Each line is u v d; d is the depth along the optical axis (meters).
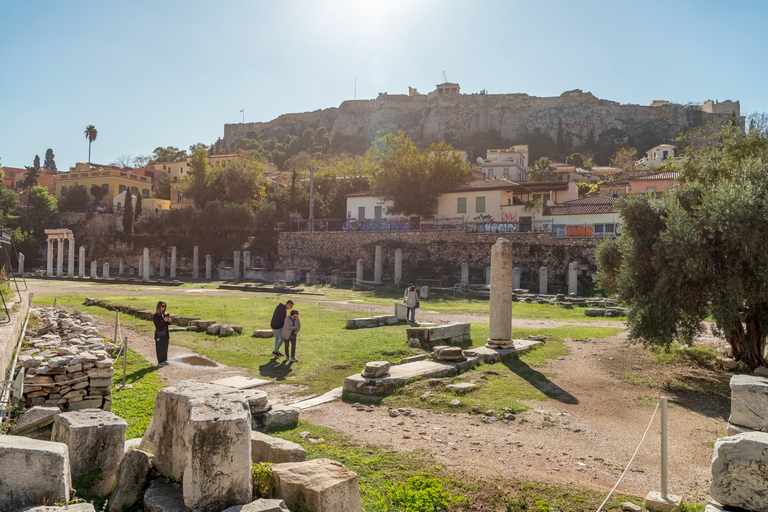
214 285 48.12
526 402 11.09
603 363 15.21
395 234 54.28
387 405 10.80
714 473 5.50
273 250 64.31
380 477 6.77
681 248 13.57
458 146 142.62
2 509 4.53
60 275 59.00
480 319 24.97
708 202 13.86
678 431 9.41
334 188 71.75
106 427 5.73
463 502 6.07
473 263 49.19
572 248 43.78
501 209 52.66
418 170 55.75
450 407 10.56
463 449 8.15
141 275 66.00
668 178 57.69
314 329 20.86
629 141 140.25
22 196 94.38
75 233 80.38
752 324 14.47
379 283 45.44
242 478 4.85
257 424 9.00
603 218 47.41
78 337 15.04
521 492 6.45
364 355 15.70
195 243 70.75
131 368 14.19
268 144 156.50
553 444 8.55
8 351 9.80
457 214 55.19
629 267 15.47
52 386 9.97
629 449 8.38
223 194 76.38
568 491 6.52
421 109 164.25
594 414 10.42
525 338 18.97
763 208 12.91
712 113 142.38
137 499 5.35
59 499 4.66
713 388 12.62
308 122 181.75
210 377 13.27
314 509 4.86
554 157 135.75
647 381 13.15
